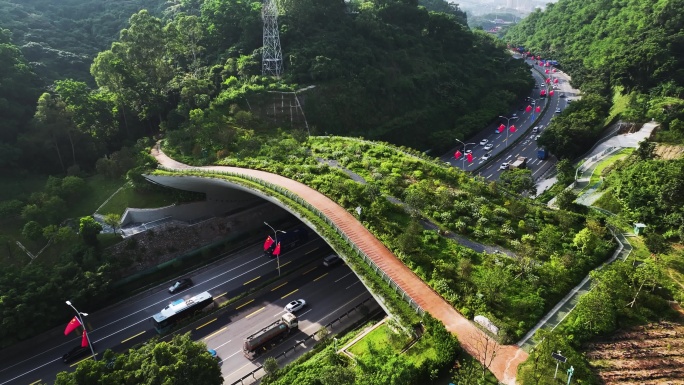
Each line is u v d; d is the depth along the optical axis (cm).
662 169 5416
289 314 4716
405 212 5081
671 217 4838
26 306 4662
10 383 4294
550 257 4297
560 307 3784
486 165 9262
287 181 5916
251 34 10062
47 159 6988
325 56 9712
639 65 10338
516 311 3672
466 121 10994
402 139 10012
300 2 10419
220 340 4672
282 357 4381
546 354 3083
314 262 6025
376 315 4881
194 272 5934
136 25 8525
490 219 4959
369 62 10556
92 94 7862
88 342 4150
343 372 3142
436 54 12812
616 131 9106
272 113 8638
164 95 8756
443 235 4728
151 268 5931
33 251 5603
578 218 4956
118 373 3209
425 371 3103
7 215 5856
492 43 15975
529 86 13412
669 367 3070
